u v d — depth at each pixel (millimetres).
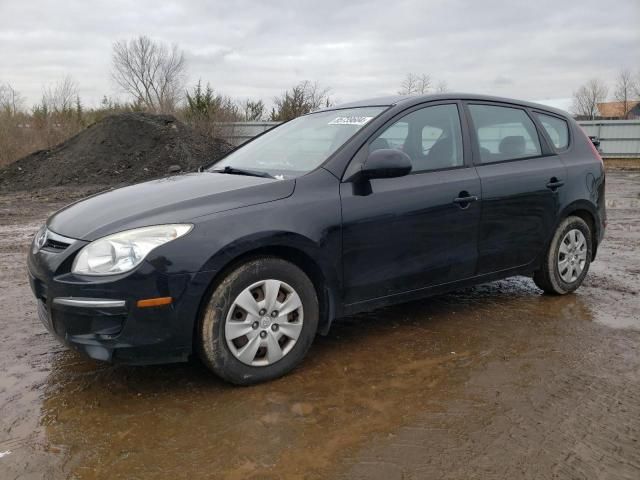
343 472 2381
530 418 2816
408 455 2500
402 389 3135
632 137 23188
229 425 2756
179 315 2912
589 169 4891
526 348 3707
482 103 4375
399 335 3953
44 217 10109
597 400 3000
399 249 3666
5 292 4973
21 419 2820
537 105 4832
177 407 2941
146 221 2953
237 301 3066
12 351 3672
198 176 3818
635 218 9391
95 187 15602
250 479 2340
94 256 2863
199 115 24516
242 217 3078
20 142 22281
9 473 2379
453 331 4020
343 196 3430
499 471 2387
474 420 2799
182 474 2375
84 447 2574
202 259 2924
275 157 3943
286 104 30469
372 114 3887
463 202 3930
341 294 3477
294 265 3260
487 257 4172
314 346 3766
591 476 2352
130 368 3420
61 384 3209
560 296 4859
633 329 4051
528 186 4352
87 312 2824
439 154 3979
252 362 3152
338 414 2859
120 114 19828
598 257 6402
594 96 41812
